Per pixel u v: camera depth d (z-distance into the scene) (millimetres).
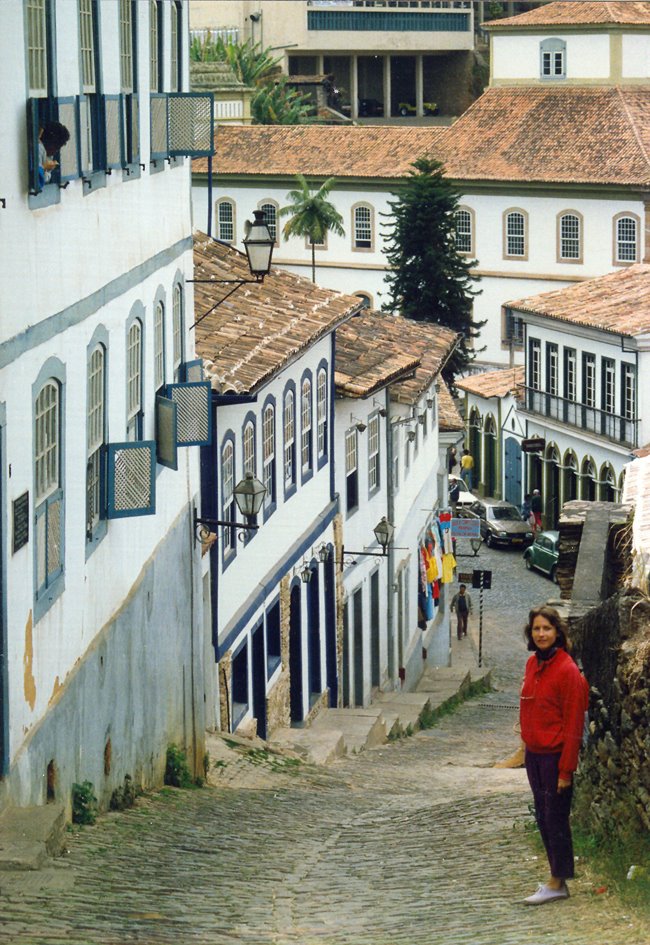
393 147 89750
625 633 14508
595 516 20594
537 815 12609
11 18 13898
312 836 17609
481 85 131125
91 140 17297
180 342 23391
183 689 22516
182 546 22578
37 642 14945
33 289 14656
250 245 23219
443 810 19047
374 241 89188
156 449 20484
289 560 30594
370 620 38531
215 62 105938
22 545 14406
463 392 74562
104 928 11586
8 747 14008
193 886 13672
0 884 12734
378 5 125375
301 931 12008
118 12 18516
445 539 48938
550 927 11664
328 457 34312
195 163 93000
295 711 31969
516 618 53219
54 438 15680
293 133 93500
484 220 85062
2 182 13633
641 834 13266
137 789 19531
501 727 37281
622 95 85625
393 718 34875
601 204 80875
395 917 12492
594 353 62875
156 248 21000
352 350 38000
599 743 14734
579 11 87500
